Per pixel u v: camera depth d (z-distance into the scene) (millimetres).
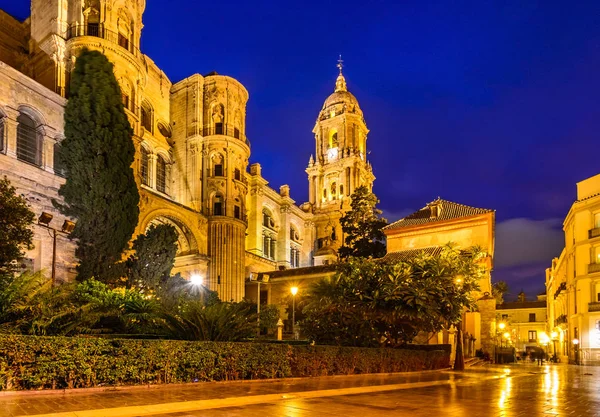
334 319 27547
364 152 88750
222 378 16594
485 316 43125
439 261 28438
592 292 47219
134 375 14133
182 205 47062
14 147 30344
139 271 33094
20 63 42406
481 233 44156
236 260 50688
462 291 28500
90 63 35094
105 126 34094
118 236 33250
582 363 46094
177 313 18828
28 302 14570
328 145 87188
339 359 21703
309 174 86750
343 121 85750
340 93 89375
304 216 81938
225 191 51438
